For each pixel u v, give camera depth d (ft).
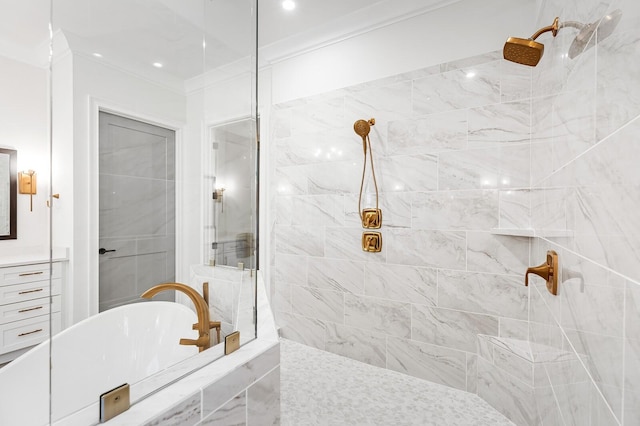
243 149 3.86
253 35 3.94
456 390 5.84
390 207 6.59
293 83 7.93
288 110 7.99
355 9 6.63
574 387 2.64
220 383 2.65
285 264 8.06
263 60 8.24
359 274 6.97
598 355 2.04
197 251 3.36
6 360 6.91
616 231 1.77
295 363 6.84
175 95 3.33
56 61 2.43
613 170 1.82
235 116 3.83
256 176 3.99
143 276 2.89
